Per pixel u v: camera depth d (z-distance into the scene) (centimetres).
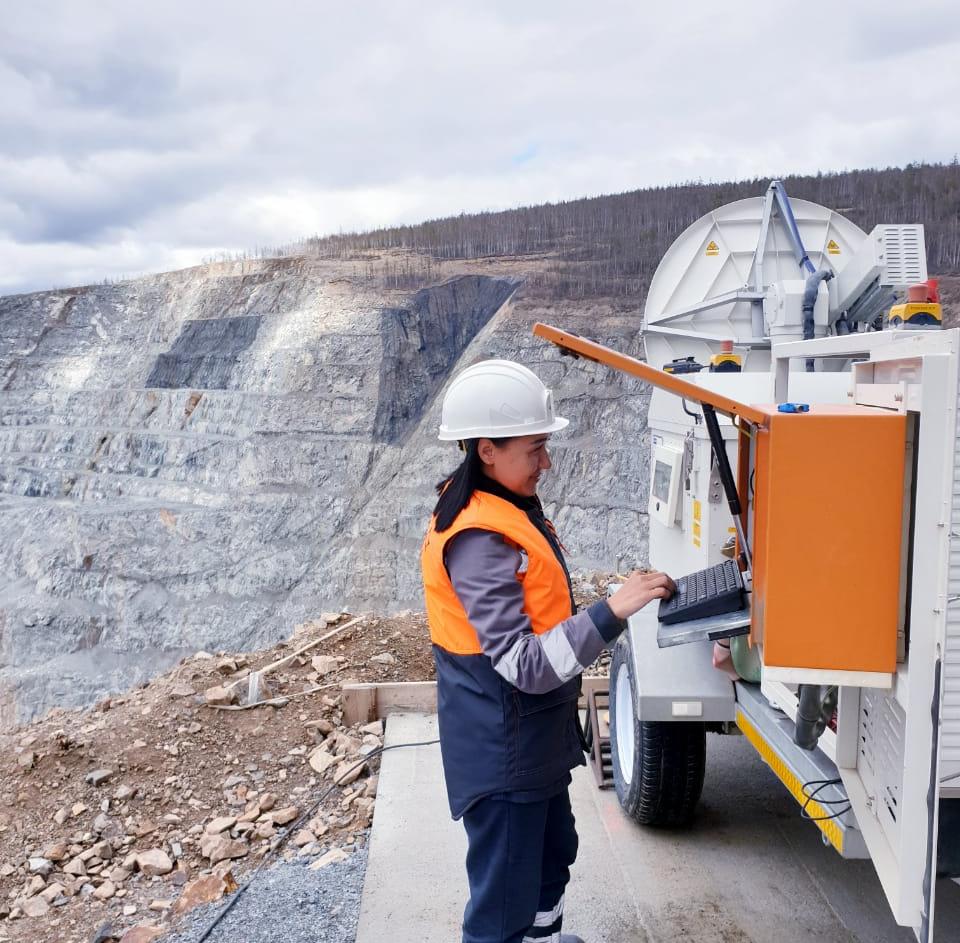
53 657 4641
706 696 328
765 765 454
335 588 4597
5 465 6234
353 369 5847
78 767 464
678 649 346
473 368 226
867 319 526
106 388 6862
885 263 490
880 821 210
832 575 188
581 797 418
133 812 433
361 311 6319
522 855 218
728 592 245
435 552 220
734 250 593
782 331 536
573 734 230
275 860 387
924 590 176
